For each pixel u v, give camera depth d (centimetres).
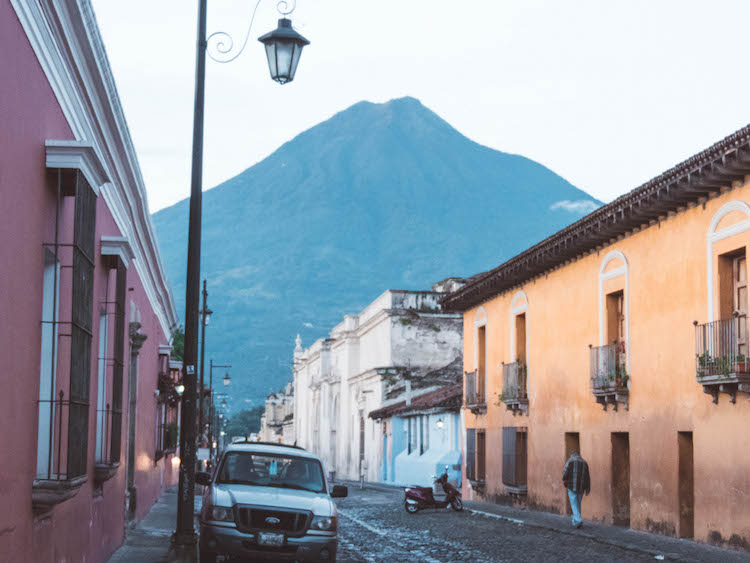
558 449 2516
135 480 2100
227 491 1330
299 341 10638
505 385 2934
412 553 1714
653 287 1984
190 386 1349
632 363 2075
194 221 1369
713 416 1706
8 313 738
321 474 1434
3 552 736
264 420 15712
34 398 837
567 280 2500
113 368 1340
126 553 1611
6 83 711
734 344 1634
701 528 1731
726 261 1712
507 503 2961
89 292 932
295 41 1296
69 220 977
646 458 1986
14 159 746
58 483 832
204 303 4259
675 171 1694
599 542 1814
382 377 5838
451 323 5956
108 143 1298
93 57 1009
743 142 1458
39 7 788
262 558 1279
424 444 4644
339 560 1591
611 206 1998
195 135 1377
